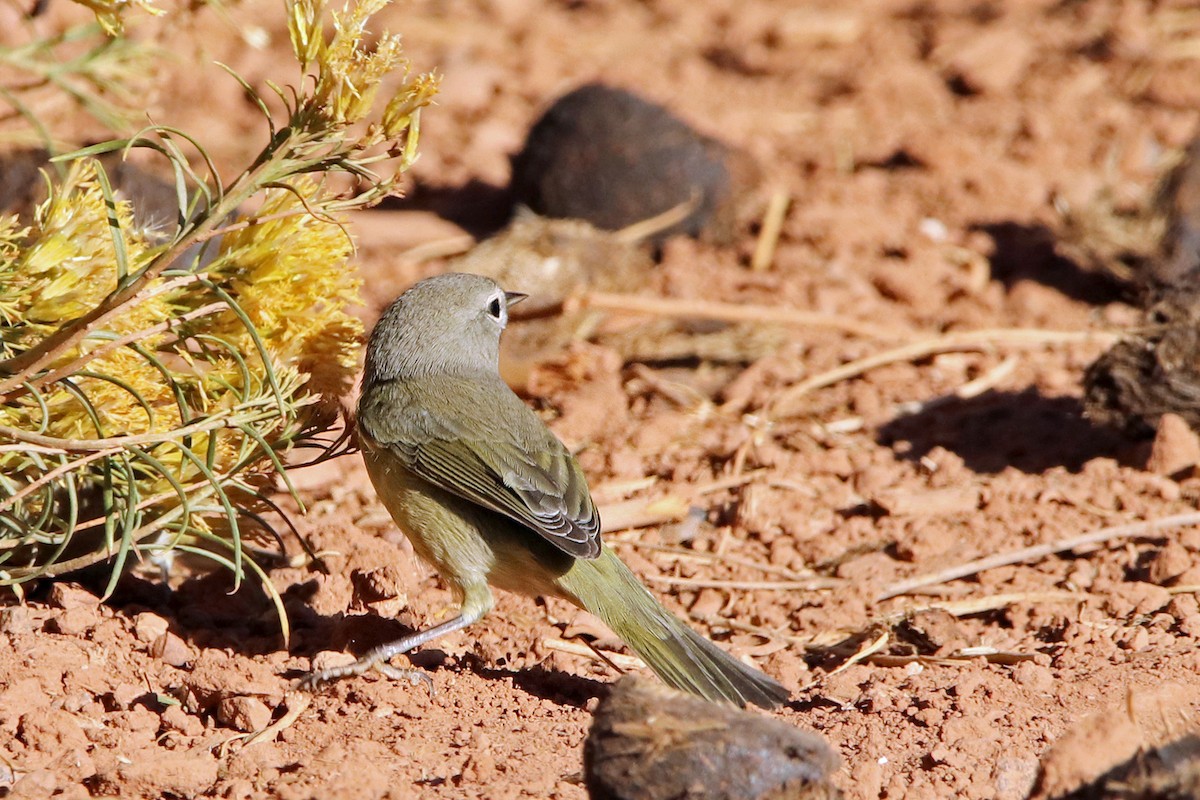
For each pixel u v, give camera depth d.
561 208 17.70
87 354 8.42
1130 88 22.78
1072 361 15.46
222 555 10.53
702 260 17.67
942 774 8.02
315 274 9.33
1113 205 18.41
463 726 8.70
